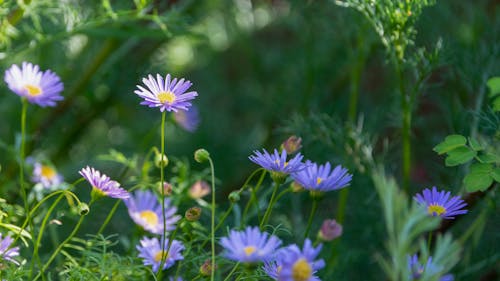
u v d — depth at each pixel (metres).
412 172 1.01
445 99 1.00
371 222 0.98
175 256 0.80
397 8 0.86
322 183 0.77
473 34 1.00
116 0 1.02
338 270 0.92
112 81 1.14
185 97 0.76
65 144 1.12
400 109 0.98
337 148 0.95
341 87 1.18
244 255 0.72
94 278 0.79
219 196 1.15
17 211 0.85
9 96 1.08
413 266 0.72
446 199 0.78
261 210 0.91
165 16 0.96
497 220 0.92
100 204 0.98
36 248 0.77
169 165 1.15
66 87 1.10
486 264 0.91
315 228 0.98
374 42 1.00
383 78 1.14
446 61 0.88
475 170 0.79
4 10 0.86
